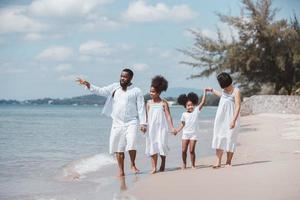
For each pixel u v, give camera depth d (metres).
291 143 12.69
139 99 8.81
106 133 22.55
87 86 8.86
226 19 40.22
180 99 9.16
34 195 6.74
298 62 39.09
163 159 8.91
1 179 8.22
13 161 11.01
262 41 40.28
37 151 13.59
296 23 40.19
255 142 13.40
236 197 5.80
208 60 40.84
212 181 7.00
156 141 8.81
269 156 10.05
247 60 40.25
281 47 40.00
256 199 5.63
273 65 41.16
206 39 40.78
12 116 55.16
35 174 8.86
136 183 7.36
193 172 8.23
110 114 8.92
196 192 6.29
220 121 8.77
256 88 42.91
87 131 24.17
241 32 40.31
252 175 7.25
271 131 17.38
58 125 31.53
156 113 8.85
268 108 36.12
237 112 8.67
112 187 7.25
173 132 9.12
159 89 9.04
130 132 8.70
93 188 7.23
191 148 9.09
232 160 9.77
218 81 8.81
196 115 9.13
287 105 35.22
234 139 8.76
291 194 5.76
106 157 11.54
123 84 8.81
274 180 6.68
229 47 40.44
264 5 39.88
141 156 11.74
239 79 41.88
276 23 39.72
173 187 6.75
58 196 6.62
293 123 21.42
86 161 10.80
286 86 42.50
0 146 15.23
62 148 14.62
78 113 73.25
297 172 7.21
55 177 8.47
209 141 15.73
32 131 24.02
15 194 6.83
